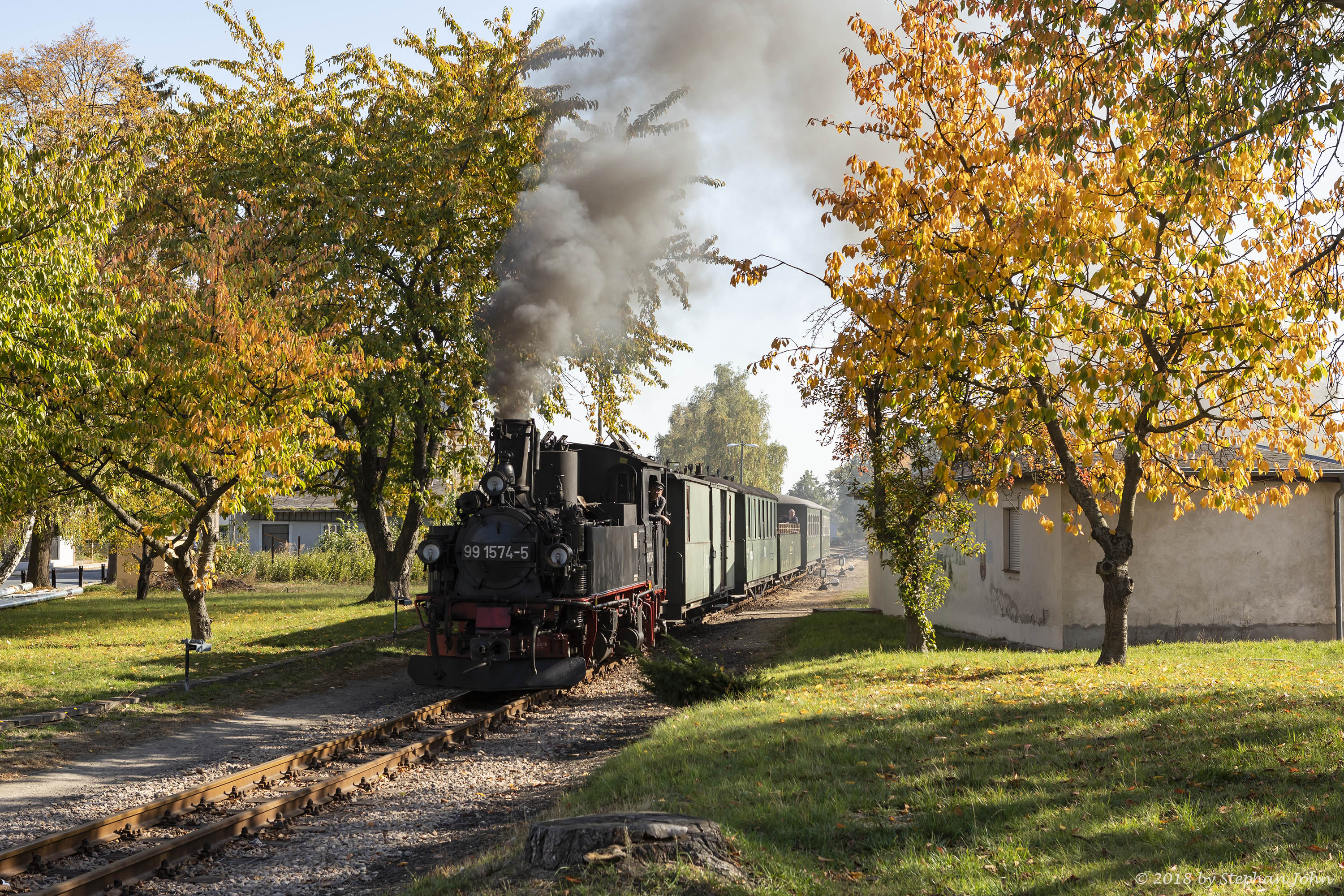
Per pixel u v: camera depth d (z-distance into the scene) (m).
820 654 16.42
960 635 19.75
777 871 4.93
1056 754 7.11
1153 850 5.00
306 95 22.19
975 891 4.52
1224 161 8.43
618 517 14.92
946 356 9.62
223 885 5.75
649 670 12.02
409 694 13.15
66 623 21.66
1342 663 11.77
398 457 24.97
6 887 5.59
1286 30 8.12
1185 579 16.36
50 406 13.89
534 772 8.67
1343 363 8.94
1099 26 8.30
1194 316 10.16
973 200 9.61
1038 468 14.03
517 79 21.45
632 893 4.45
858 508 15.88
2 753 9.30
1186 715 8.09
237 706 12.05
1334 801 5.51
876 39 10.49
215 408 14.30
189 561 16.89
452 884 5.13
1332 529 16.44
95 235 12.15
